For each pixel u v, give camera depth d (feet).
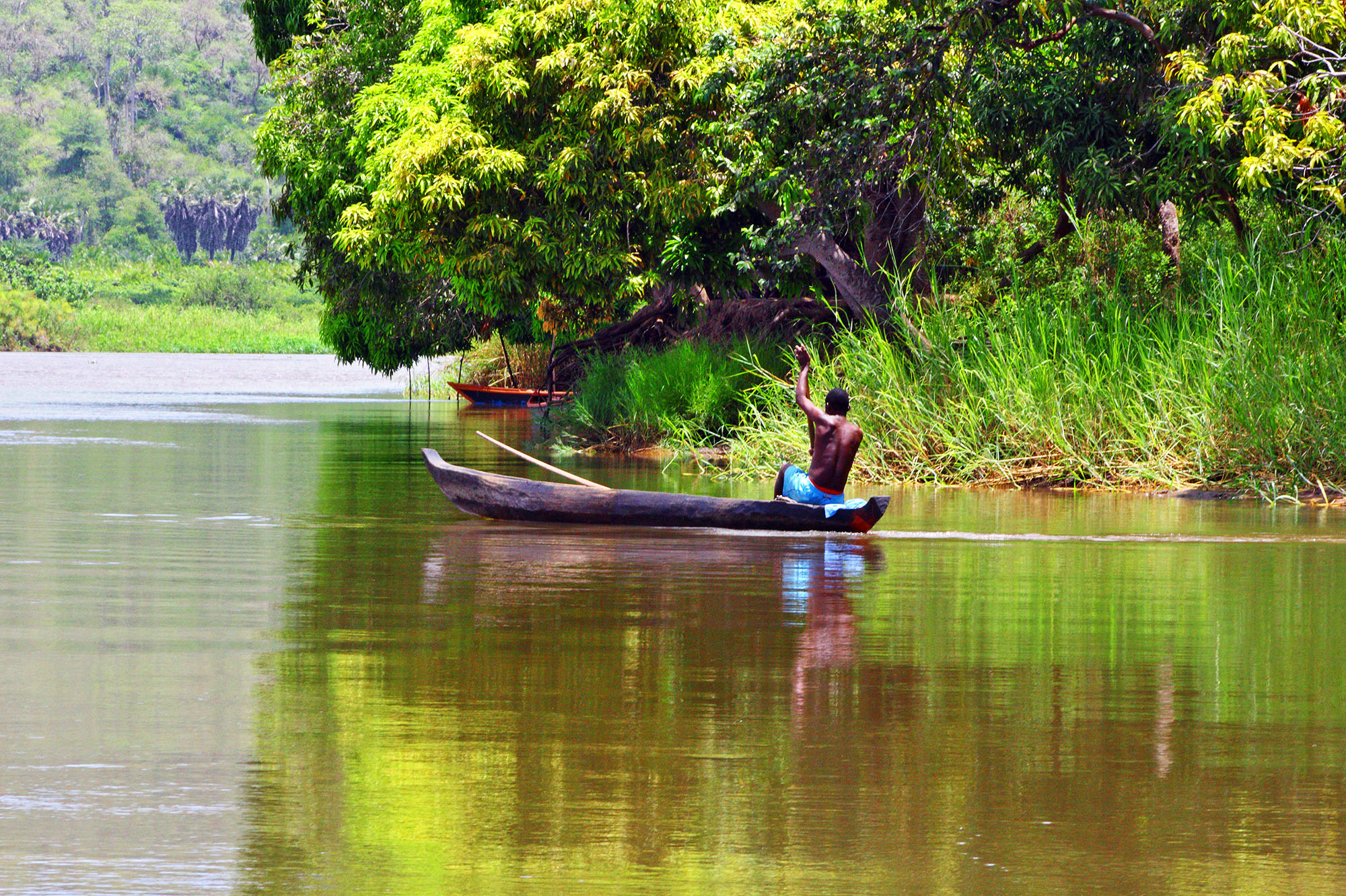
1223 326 217.77
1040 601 119.96
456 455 295.48
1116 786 68.44
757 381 305.12
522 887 55.31
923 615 113.60
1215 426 217.36
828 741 76.07
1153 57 258.37
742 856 58.85
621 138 310.04
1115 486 223.10
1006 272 287.28
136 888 55.01
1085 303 249.96
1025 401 232.12
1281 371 209.15
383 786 67.62
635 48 310.04
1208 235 278.26
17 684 88.33
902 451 242.17
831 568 139.64
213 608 116.26
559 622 110.01
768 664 94.94
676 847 59.82
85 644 101.04
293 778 68.90
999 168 306.35
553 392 465.06
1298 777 69.92
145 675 90.89
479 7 353.10
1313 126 213.46
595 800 65.72
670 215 314.14
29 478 238.48
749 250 336.70
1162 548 155.63
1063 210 285.84
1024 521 180.55
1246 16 228.22
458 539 161.48
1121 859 58.70
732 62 292.81
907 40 269.64
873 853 59.26
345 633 105.60
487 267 325.62
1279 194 233.96
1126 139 260.83
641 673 92.07
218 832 61.31
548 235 327.67
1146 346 234.99
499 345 630.74
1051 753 73.92
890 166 286.05
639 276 333.21
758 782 68.64
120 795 66.13
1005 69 268.62
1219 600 120.98
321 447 313.73
